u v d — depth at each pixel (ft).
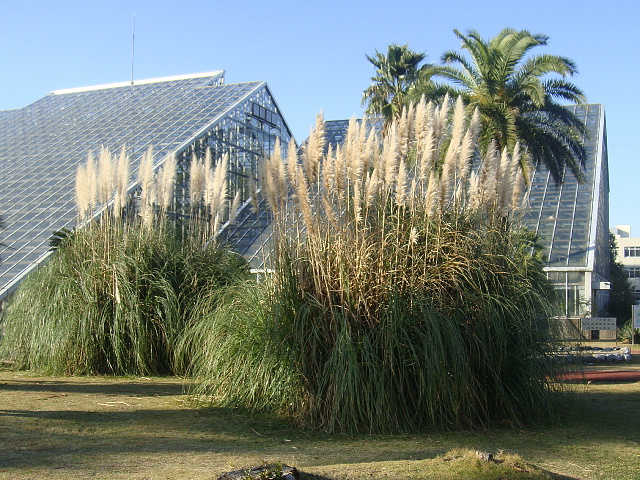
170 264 37.45
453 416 20.97
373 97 80.23
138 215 41.39
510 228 25.52
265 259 25.25
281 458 16.87
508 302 22.06
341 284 21.91
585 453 17.90
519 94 56.95
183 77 134.51
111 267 35.99
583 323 73.56
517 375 22.09
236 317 24.88
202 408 24.34
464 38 57.52
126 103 124.16
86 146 103.50
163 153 91.61
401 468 14.93
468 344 21.57
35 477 14.53
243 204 101.14
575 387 25.94
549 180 112.57
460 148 24.72
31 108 135.74
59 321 35.24
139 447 18.03
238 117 109.50
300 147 26.00
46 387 30.12
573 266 90.07
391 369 20.49
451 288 22.39
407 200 23.75
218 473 15.02
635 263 242.17
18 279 65.51
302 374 21.44
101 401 25.90
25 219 80.38
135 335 34.63
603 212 127.34
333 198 23.72
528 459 16.99
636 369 40.52
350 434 19.94
